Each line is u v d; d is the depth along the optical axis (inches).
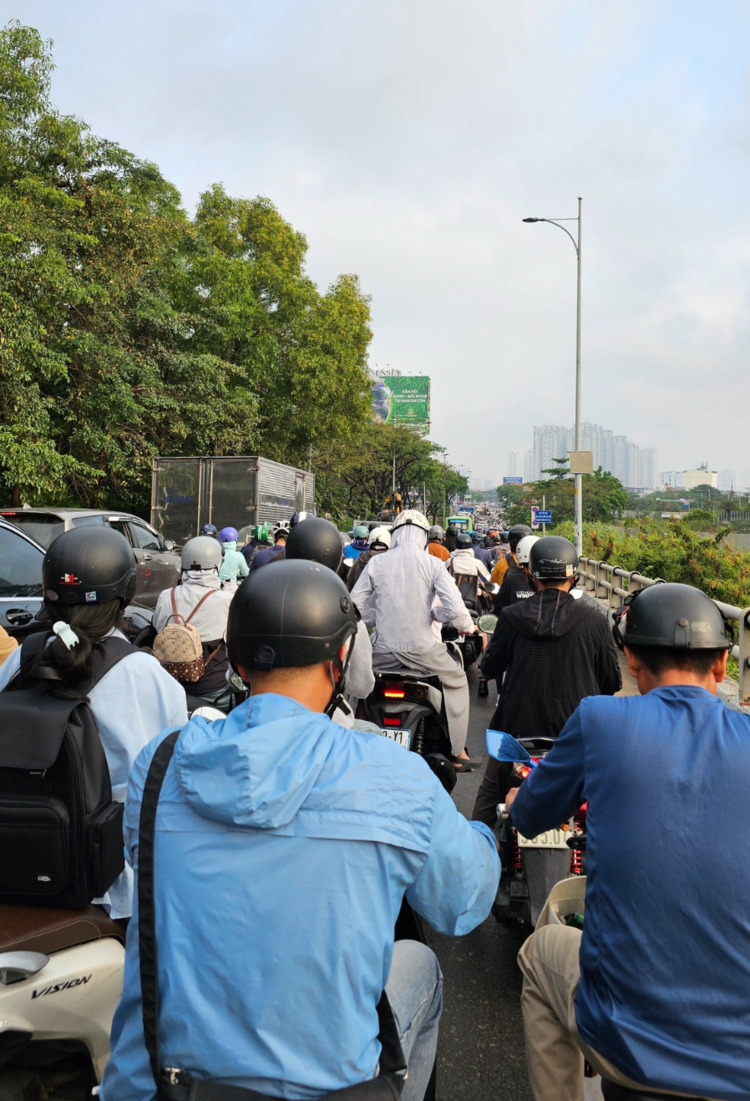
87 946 88.7
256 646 66.6
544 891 133.0
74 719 88.7
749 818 68.5
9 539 219.0
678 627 78.4
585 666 150.6
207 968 56.1
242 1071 54.7
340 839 57.9
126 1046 60.1
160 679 97.3
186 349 928.9
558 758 83.7
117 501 890.7
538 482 3651.6
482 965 144.5
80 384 694.5
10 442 566.9
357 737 63.1
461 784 237.6
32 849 87.0
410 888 63.5
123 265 753.6
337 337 1119.0
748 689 271.6
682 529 649.0
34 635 99.3
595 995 72.1
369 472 2549.2
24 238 597.3
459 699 194.9
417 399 2159.2
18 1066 89.1
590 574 658.2
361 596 197.6
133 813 64.9
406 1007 70.4
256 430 1008.2
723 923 66.5
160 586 439.8
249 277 1019.9
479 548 528.1
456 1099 108.8
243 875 57.2
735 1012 65.3
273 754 58.3
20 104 658.8
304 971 55.7
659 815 69.6
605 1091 72.0
